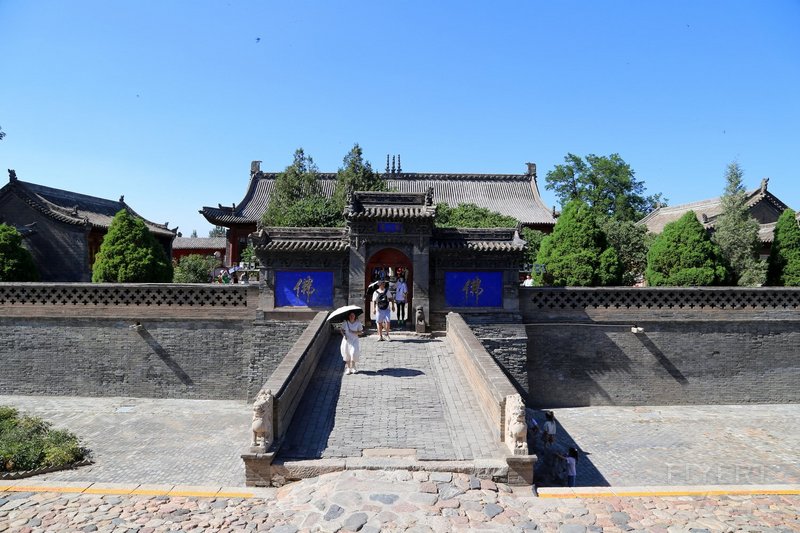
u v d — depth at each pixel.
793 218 22.39
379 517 8.16
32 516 8.54
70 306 20.23
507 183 54.44
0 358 20.20
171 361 20.39
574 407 20.50
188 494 9.48
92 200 40.28
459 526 8.00
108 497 9.32
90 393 20.25
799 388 20.50
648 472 14.54
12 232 23.70
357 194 21.28
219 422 17.86
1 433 14.11
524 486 9.64
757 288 20.47
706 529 8.14
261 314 20.48
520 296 21.02
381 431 11.67
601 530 8.05
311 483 9.52
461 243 21.38
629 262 33.34
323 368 16.44
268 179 53.03
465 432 11.62
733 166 29.64
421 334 20.66
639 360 20.61
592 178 62.47
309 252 20.78
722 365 20.52
